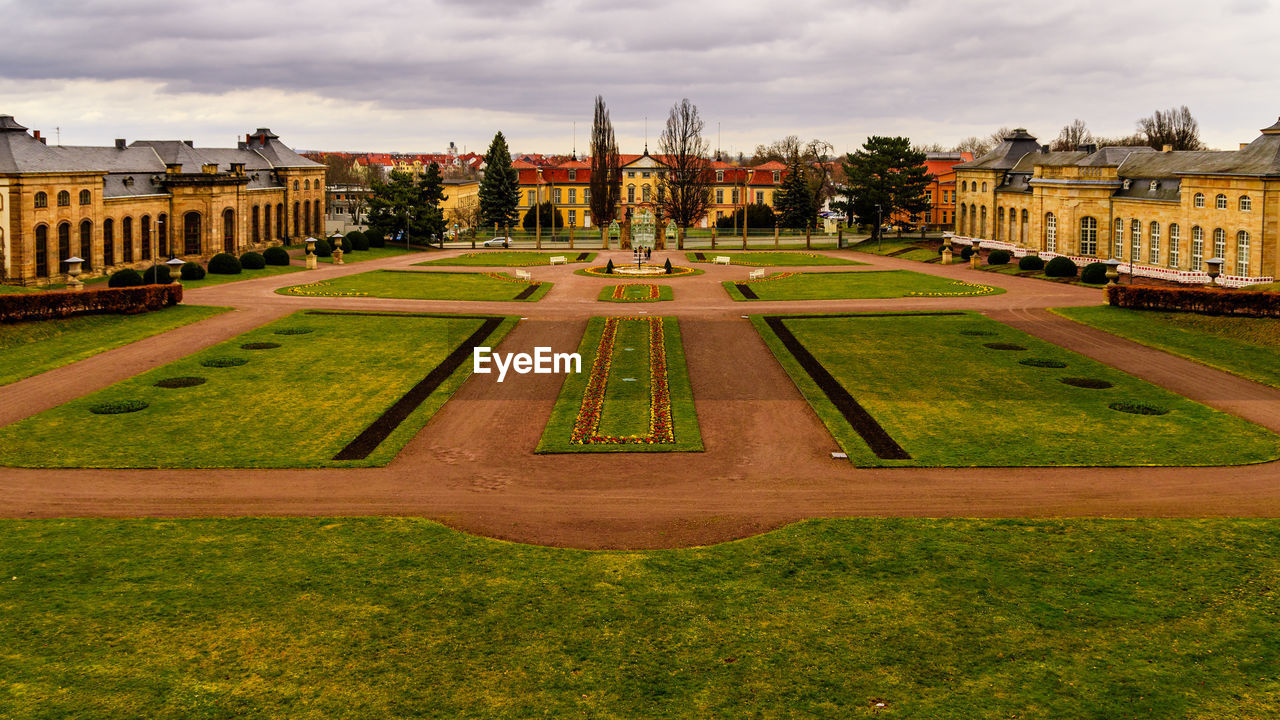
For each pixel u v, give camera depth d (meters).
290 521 31.08
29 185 85.75
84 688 21.14
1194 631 23.59
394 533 30.03
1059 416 43.88
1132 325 67.12
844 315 72.06
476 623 24.25
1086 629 23.75
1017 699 20.83
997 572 26.98
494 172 169.50
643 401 46.78
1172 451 38.44
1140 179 100.38
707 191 148.38
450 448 39.56
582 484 35.09
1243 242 83.69
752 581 26.59
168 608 24.83
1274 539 29.16
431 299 82.44
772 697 21.05
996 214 132.75
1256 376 51.72
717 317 72.12
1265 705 20.47
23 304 63.41
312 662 22.38
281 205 140.50
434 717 20.36
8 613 24.39
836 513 31.89
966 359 56.47
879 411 44.75
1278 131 82.31
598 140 150.12
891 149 143.75
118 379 51.03
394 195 143.38
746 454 38.62
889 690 21.25
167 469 36.53
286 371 53.19
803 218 151.62
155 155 113.56
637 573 27.14
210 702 20.75
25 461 37.25
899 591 25.88
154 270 87.62
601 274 104.12
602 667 22.27
